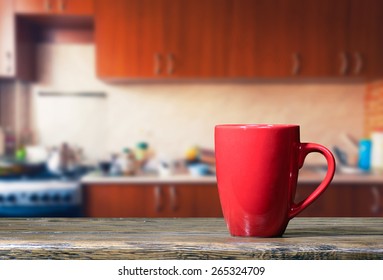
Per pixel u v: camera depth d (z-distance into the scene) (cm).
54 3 277
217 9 275
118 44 276
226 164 56
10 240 55
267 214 56
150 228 63
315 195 57
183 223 67
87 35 314
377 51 276
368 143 283
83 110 316
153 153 312
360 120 316
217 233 60
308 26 275
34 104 316
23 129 316
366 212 253
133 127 316
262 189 55
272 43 276
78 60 314
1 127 315
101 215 255
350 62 277
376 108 291
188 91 315
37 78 314
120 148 317
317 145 56
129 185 254
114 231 61
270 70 276
